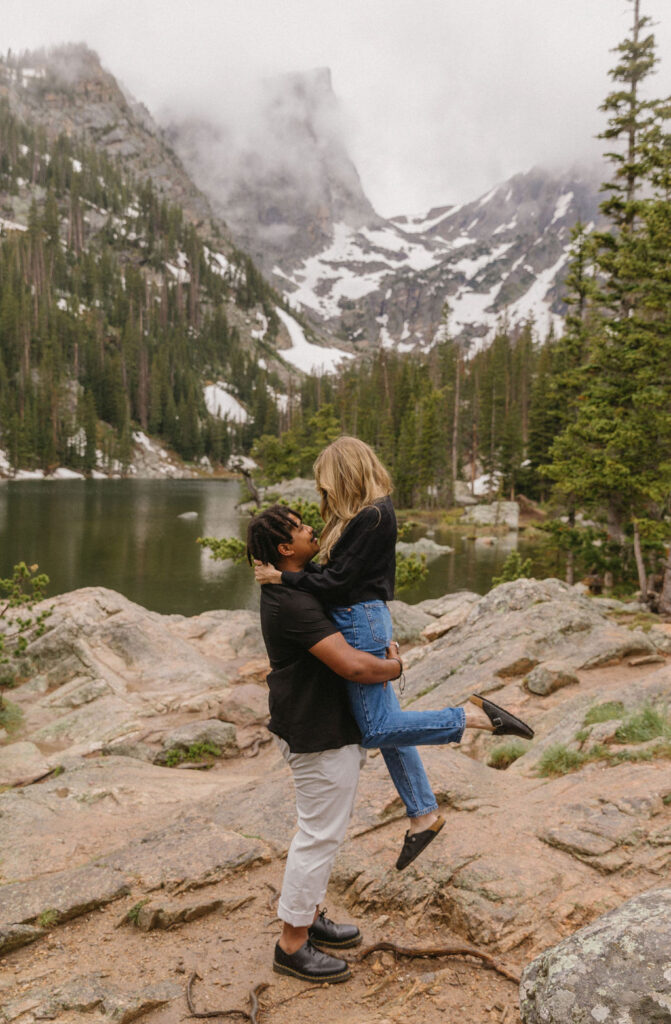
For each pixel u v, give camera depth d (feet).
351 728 8.58
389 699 8.73
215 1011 8.31
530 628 30.86
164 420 487.20
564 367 144.87
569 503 90.94
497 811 12.75
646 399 62.90
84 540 139.13
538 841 11.43
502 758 19.93
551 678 26.14
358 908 10.56
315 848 8.68
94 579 102.22
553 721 22.77
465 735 22.82
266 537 8.57
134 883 11.43
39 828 15.40
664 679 20.06
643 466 67.87
